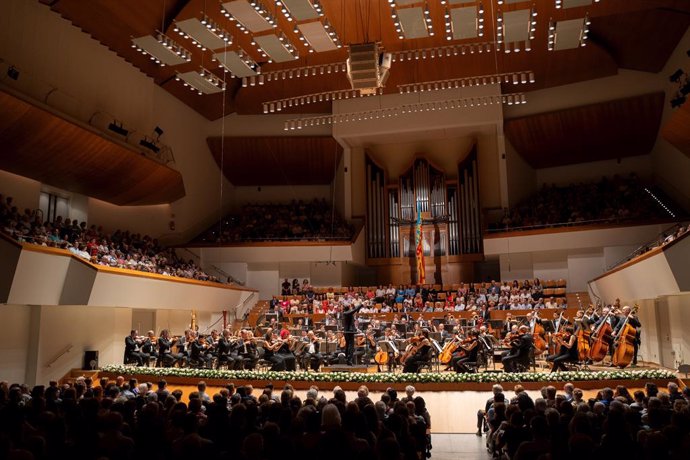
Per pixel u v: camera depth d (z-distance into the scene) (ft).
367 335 55.88
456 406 41.78
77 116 66.03
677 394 30.55
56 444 19.97
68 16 63.46
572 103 86.79
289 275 95.91
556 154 94.79
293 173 104.83
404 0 46.80
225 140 97.76
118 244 72.28
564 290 78.59
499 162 94.02
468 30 51.57
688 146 63.16
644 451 16.97
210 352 56.54
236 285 89.66
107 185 72.79
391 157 100.94
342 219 101.40
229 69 57.98
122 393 31.71
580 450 15.55
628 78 83.61
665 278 49.55
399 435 20.97
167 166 77.36
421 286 88.28
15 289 47.39
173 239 90.43
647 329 62.28
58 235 59.88
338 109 93.50
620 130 87.40
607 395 29.35
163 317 74.38
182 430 21.21
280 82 84.17
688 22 65.82
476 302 80.33
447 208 97.04
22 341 52.16
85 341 58.65
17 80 57.57
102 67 70.44
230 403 27.30
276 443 17.29
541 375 42.63
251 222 100.63
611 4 59.47
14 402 24.27
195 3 59.77
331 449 17.13
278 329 66.39
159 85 83.46
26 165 61.98
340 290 90.07
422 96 90.79
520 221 90.84
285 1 45.73
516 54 76.33
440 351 49.37
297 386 45.73
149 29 65.46
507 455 22.22
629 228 81.56
